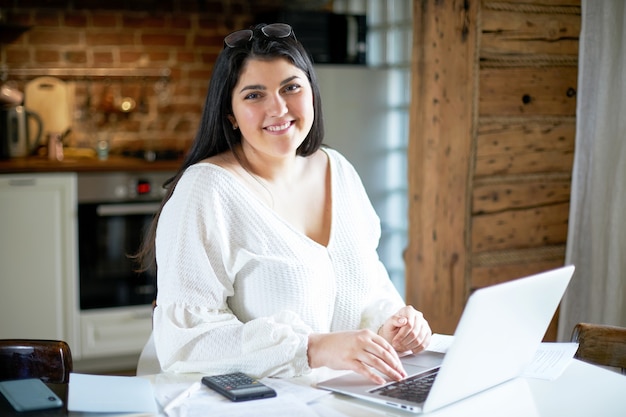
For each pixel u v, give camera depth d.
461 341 1.35
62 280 4.11
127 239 4.20
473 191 2.87
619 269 2.62
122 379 1.55
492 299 1.36
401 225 4.55
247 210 1.77
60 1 4.45
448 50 2.78
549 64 2.91
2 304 4.04
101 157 4.38
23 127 4.26
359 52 4.50
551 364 1.67
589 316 2.74
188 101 4.75
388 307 1.89
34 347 1.72
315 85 1.87
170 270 1.74
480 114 2.84
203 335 1.68
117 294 4.20
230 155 1.86
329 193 1.93
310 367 1.63
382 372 1.55
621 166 2.59
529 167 2.93
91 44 4.54
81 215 4.10
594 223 2.68
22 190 4.00
